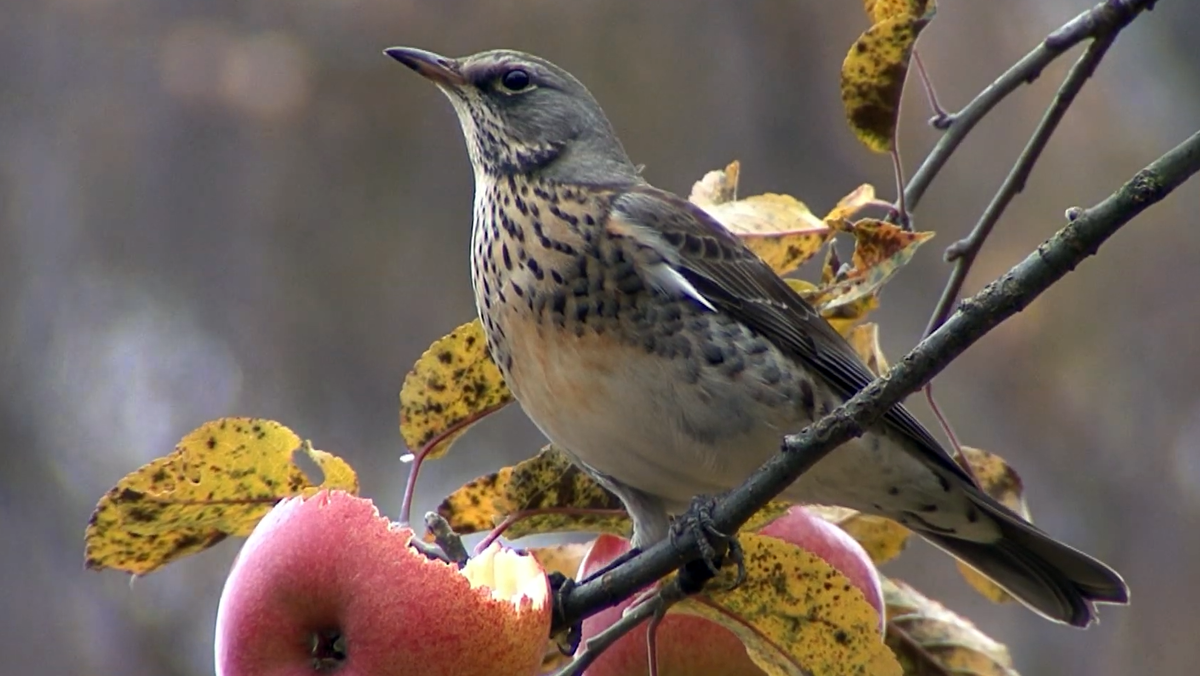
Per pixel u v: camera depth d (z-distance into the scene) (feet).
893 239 21.31
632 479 22.56
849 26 48.32
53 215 48.29
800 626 18.84
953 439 22.71
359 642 14.82
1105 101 51.03
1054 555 23.20
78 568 44.83
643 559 18.49
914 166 48.57
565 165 24.52
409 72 46.34
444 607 14.89
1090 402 48.73
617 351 22.34
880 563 24.16
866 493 23.07
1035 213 49.11
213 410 46.50
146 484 17.48
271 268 47.21
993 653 21.88
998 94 21.97
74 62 48.65
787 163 47.83
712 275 22.80
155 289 47.80
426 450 19.71
